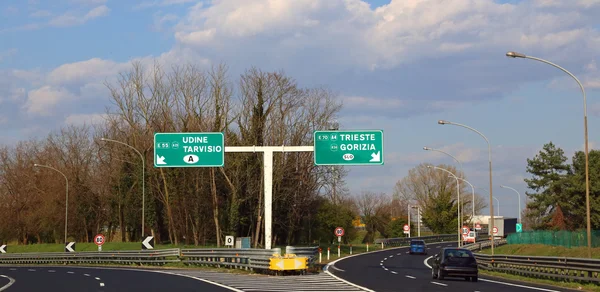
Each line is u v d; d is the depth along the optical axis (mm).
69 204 81250
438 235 113875
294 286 25453
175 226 70250
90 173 86562
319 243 79938
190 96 64625
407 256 65438
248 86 63281
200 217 67812
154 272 37031
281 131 63000
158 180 69812
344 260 55250
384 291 23172
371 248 84688
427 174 125500
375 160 34000
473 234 88125
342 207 89938
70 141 86188
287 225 68875
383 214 116375
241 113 63688
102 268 44375
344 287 25016
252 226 66750
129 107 67750
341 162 34031
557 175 78562
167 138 34656
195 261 43219
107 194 83875
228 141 63000
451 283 28406
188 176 66938
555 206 77062
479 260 44906
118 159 75000
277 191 64438
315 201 70438
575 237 60688
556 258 29906
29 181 84000
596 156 75812
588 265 26797
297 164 64875
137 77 67438
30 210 82812
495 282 29672
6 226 83375
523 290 24531
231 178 65062
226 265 39156
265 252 34125
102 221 86750
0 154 85500
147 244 48500
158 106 67312
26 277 33188
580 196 73562
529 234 72625
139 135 68250
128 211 78688
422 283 27984
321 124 64750
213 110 64500
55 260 58719
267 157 35844
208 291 22781
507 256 37344
